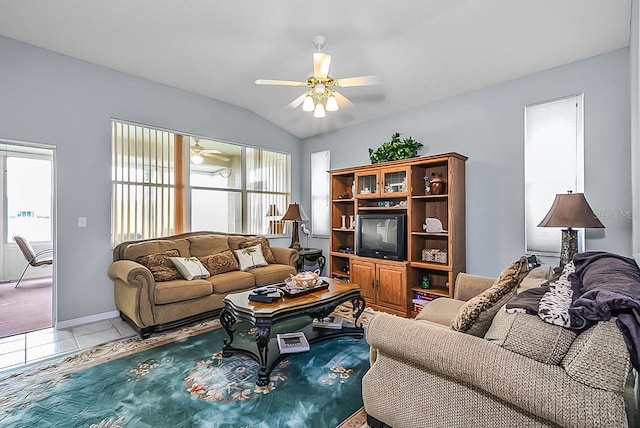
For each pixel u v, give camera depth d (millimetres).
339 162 5297
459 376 1382
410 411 1618
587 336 1153
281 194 5664
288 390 2170
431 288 3861
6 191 5809
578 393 1118
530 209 3291
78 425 1823
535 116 3283
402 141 4266
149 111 4020
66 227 3416
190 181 4484
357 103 4398
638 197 2160
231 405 2002
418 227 3926
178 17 2807
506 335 1325
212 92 4406
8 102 3094
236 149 5074
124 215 3877
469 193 3768
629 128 2773
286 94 4457
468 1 2494
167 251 3734
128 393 2135
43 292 4914
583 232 2967
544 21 2633
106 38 3131
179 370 2443
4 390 2178
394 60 3352
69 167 3436
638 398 1673
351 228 4762
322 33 2969
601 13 2486
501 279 1714
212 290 3510
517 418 1311
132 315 3078
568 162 3072
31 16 2801
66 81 3422
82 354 2727
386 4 2564
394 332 1608
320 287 2977
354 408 1982
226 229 4949
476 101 3729
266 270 4125
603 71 2906
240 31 2988
